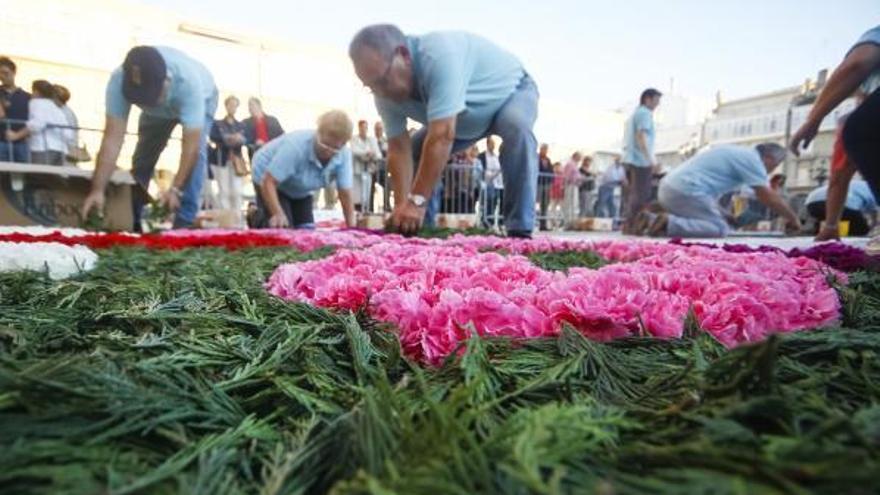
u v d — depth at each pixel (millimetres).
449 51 3668
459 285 1133
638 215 8961
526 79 4680
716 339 904
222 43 18094
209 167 8422
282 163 5488
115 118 5094
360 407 536
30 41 13984
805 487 354
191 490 420
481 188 10117
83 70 14844
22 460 445
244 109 18547
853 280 1691
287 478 458
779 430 488
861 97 4246
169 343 818
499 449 455
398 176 4645
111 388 572
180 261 2164
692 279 1164
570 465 436
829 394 634
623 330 945
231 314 1063
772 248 2715
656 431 517
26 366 620
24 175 4910
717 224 7895
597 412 550
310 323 1018
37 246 1979
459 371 727
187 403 601
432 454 429
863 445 411
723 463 389
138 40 15945
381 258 1546
